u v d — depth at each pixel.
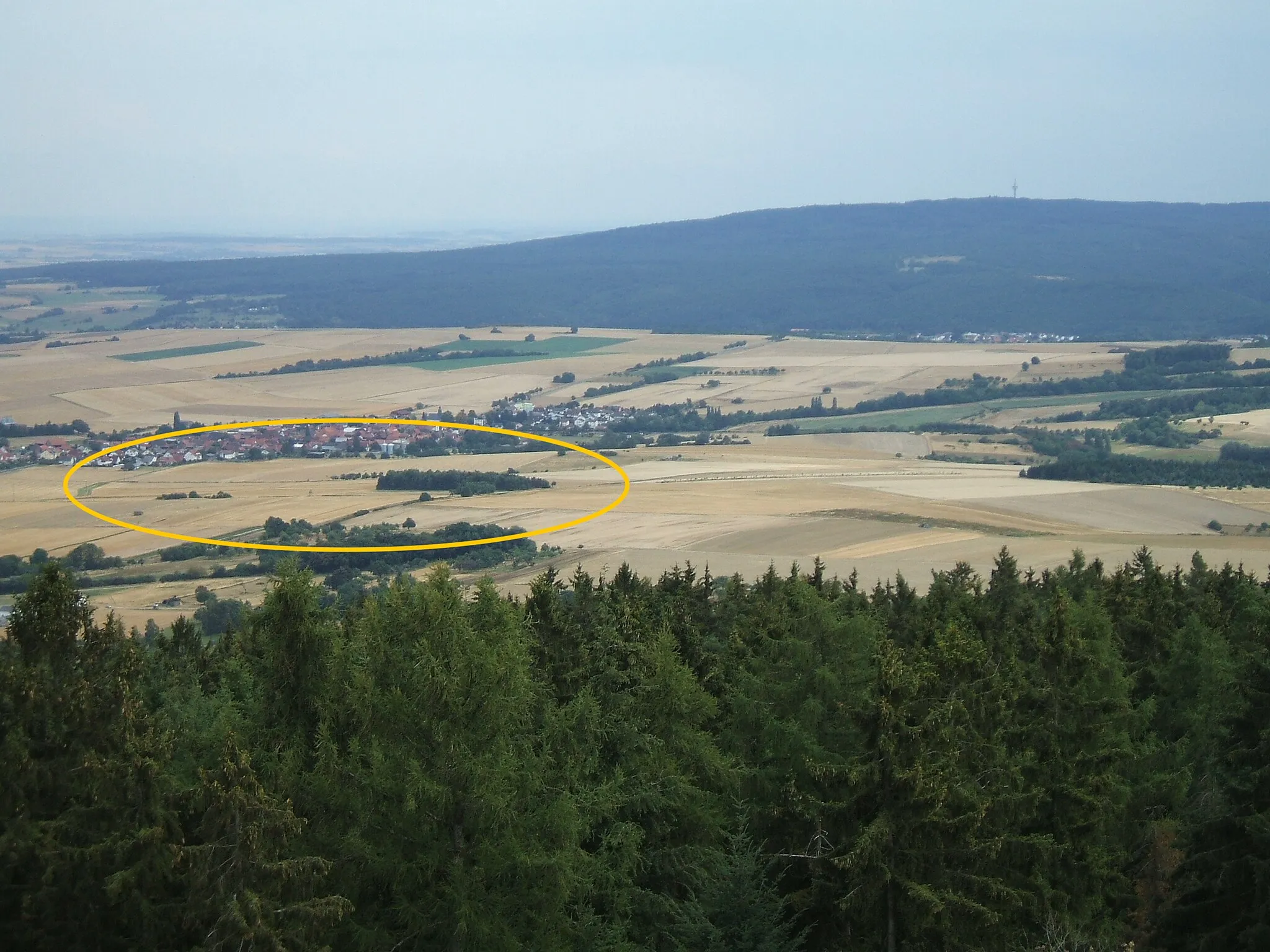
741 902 30.03
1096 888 35.22
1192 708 50.44
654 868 33.41
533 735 32.31
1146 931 36.16
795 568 78.06
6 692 28.70
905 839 30.00
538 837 28.50
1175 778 41.84
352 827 28.27
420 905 27.27
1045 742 37.31
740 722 42.03
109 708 29.72
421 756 28.09
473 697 28.83
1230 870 31.14
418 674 29.06
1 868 26.78
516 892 27.78
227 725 31.30
